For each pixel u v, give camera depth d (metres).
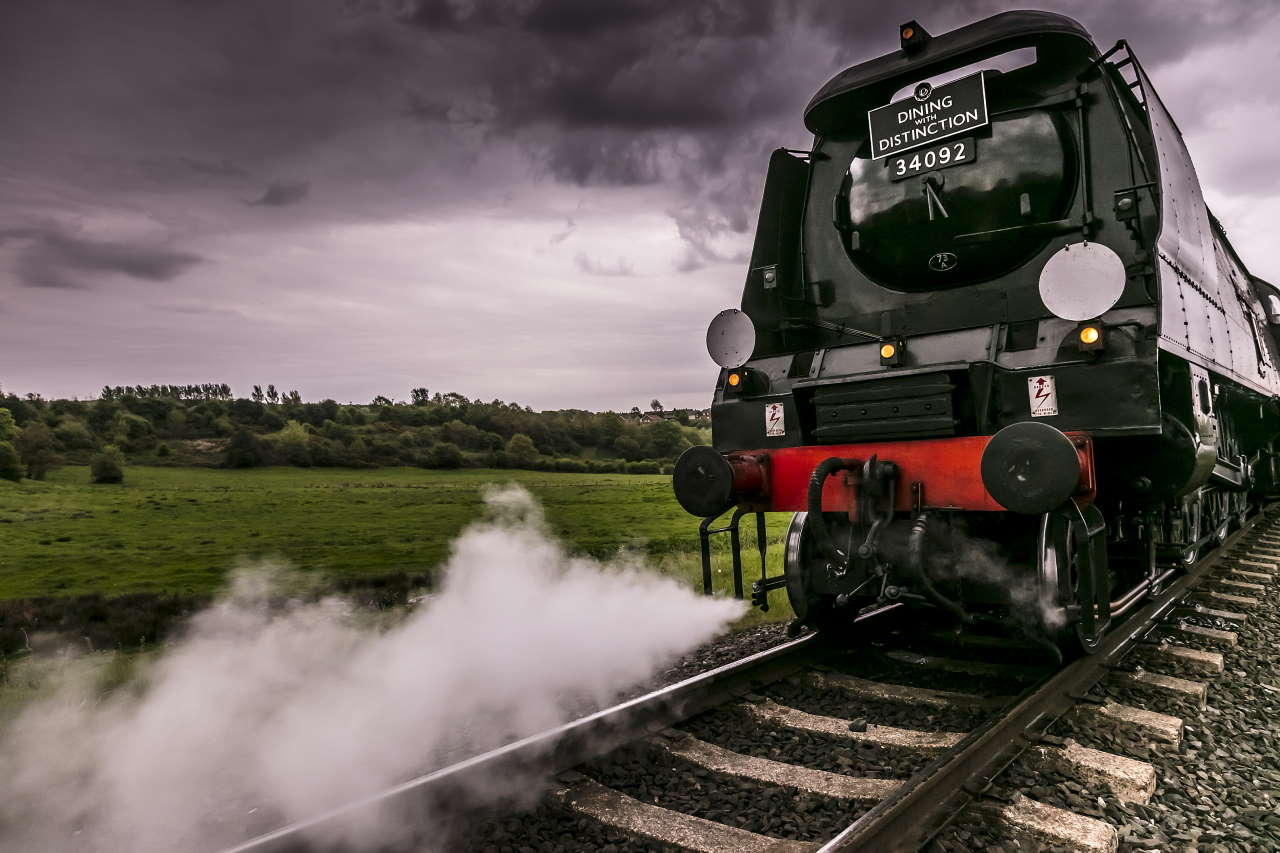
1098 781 3.11
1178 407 4.57
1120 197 4.23
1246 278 9.25
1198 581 6.75
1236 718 3.90
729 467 4.79
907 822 2.68
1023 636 5.39
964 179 4.85
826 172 5.65
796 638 5.66
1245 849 2.71
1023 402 4.15
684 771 3.45
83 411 119.12
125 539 27.86
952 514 4.41
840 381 4.71
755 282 5.45
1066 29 4.50
